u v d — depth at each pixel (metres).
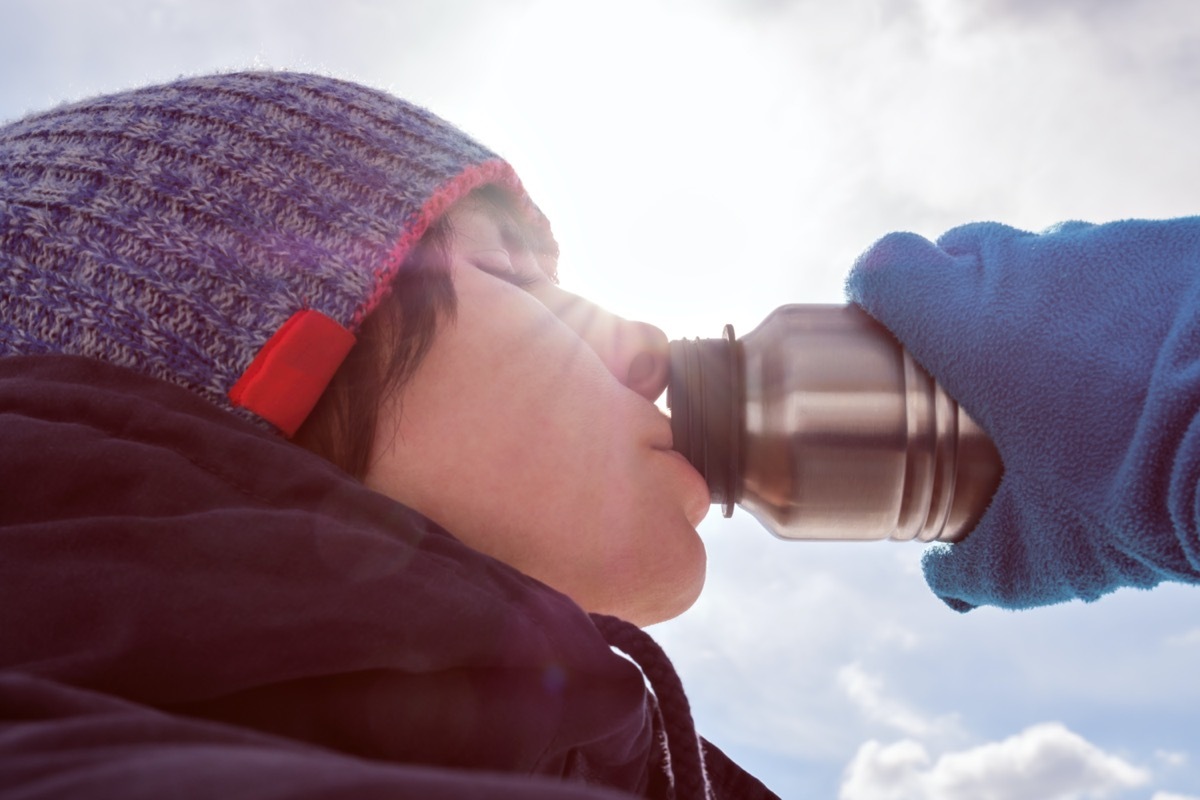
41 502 0.55
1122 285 0.82
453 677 0.55
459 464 0.75
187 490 0.56
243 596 0.49
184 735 0.34
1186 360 0.74
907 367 0.91
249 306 0.71
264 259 0.73
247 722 0.49
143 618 0.48
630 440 0.81
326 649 0.49
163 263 0.71
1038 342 0.82
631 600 0.81
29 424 0.58
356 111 0.83
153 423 0.60
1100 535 0.81
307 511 0.57
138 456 0.57
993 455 0.90
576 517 0.77
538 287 0.93
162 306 0.70
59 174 0.75
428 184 0.80
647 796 0.73
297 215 0.75
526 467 0.76
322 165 0.78
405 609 0.52
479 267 0.85
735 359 0.95
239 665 0.48
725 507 0.95
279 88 0.83
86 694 0.37
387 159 0.80
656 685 0.68
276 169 0.76
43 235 0.71
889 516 0.93
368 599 0.51
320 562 0.52
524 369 0.78
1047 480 0.82
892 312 0.90
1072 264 0.85
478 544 0.76
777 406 0.91
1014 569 0.91
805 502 0.92
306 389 0.71
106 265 0.70
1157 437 0.73
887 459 0.90
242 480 0.58
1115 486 0.76
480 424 0.76
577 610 0.62
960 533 0.94
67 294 0.70
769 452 0.91
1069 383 0.80
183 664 0.47
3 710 0.35
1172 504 0.71
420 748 0.53
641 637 0.69
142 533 0.51
